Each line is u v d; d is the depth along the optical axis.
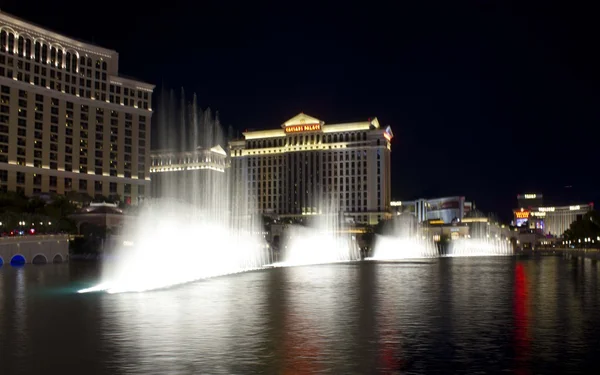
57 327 34.78
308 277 81.25
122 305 45.66
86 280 72.44
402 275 87.00
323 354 27.19
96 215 164.38
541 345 29.41
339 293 56.16
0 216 134.38
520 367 24.78
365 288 62.28
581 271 98.44
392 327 34.94
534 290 60.00
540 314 40.78
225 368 24.48
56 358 26.34
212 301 48.56
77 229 160.88
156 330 33.66
